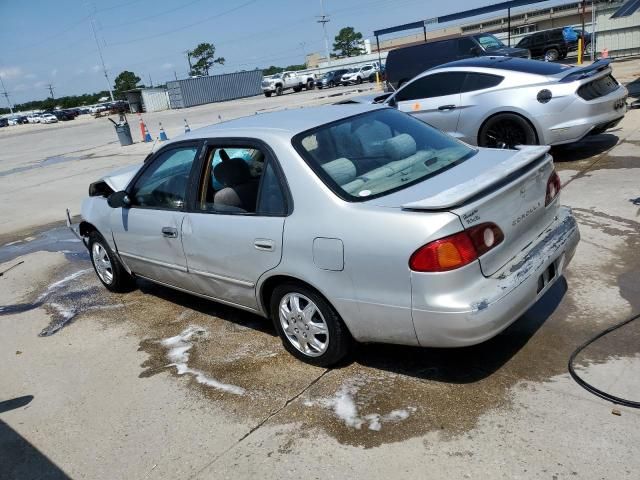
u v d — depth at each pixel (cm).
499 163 345
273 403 343
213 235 396
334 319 342
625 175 682
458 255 284
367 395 335
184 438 324
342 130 377
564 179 707
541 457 266
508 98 764
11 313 565
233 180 385
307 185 338
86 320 517
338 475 276
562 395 307
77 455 324
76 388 398
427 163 362
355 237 311
